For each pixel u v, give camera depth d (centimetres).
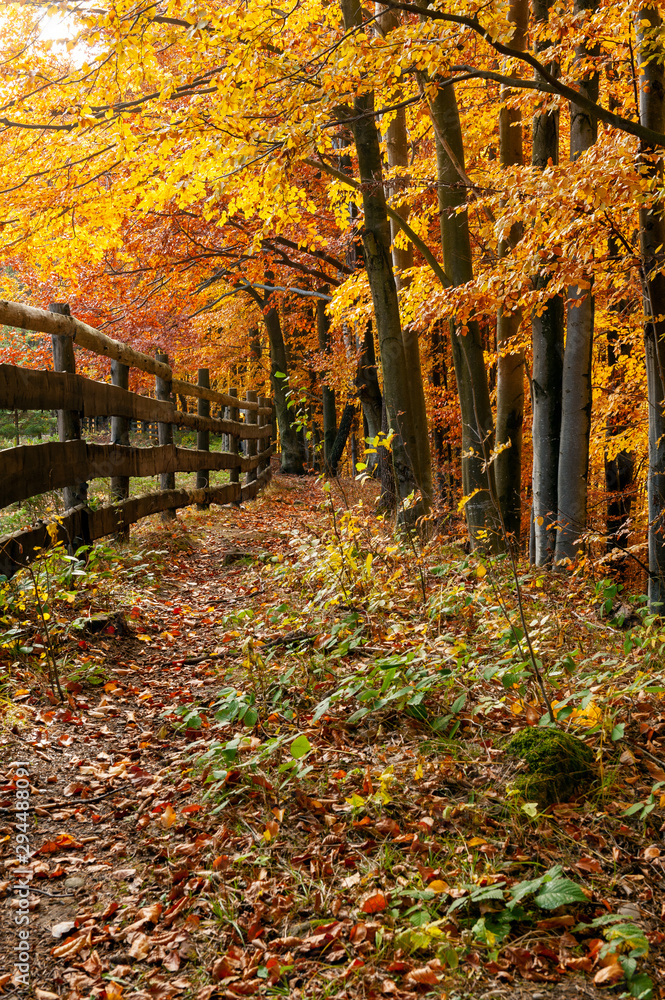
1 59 675
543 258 553
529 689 358
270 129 593
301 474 1839
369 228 696
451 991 201
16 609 417
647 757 309
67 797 291
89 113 662
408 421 706
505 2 491
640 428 966
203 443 969
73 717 351
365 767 308
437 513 662
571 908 232
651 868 251
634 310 799
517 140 805
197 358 2064
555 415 731
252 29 543
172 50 748
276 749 321
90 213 769
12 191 755
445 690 352
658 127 530
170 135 625
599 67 573
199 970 211
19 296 1559
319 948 218
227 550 743
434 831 268
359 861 254
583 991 202
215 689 396
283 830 272
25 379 455
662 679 359
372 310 980
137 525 768
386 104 750
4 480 427
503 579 527
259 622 493
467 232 732
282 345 1812
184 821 277
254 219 1218
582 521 680
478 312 609
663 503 538
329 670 386
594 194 475
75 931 224
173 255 1304
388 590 493
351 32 542
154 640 472
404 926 223
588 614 484
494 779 294
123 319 1546
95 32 578
